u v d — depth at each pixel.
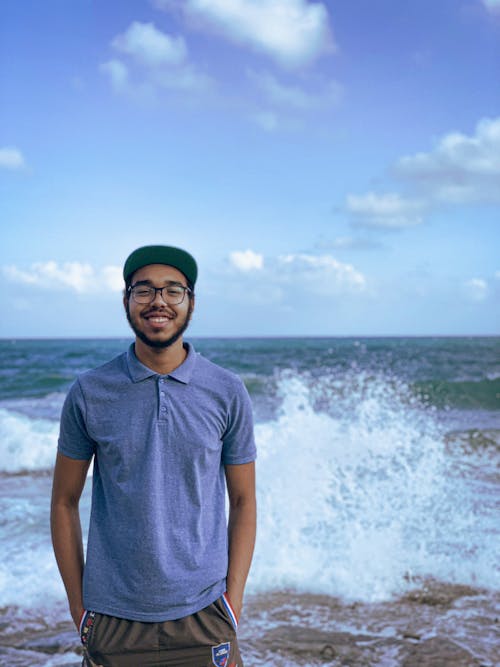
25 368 27.80
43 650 3.31
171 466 1.80
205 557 1.80
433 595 4.06
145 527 1.75
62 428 1.89
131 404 1.82
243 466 1.97
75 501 1.96
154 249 1.87
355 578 4.28
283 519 5.18
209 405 1.86
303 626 3.61
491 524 5.32
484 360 30.67
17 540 4.99
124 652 1.76
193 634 1.77
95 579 1.78
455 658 3.20
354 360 31.30
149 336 1.84
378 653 3.27
